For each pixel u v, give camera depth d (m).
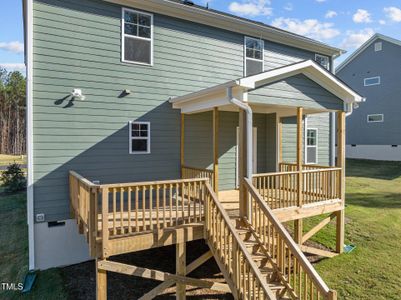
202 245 8.52
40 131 6.81
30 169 6.70
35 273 6.55
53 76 6.95
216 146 6.97
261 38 10.29
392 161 22.84
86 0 7.34
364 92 24.58
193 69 8.91
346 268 7.14
